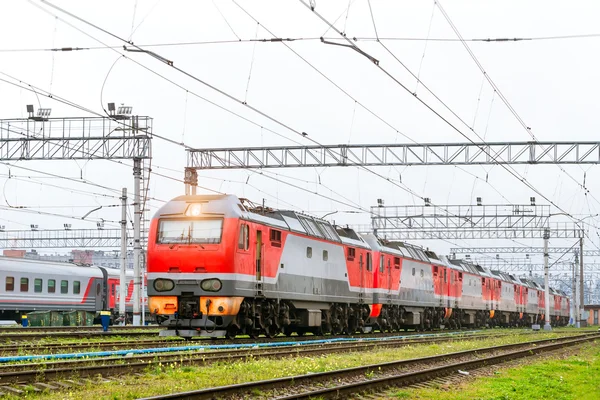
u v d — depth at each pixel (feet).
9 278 196.54
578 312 411.75
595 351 138.92
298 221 138.10
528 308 345.51
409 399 64.80
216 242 111.04
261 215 122.93
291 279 130.62
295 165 171.32
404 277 192.54
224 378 68.80
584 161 168.25
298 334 150.82
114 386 62.75
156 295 112.57
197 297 111.75
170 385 63.41
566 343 153.17
